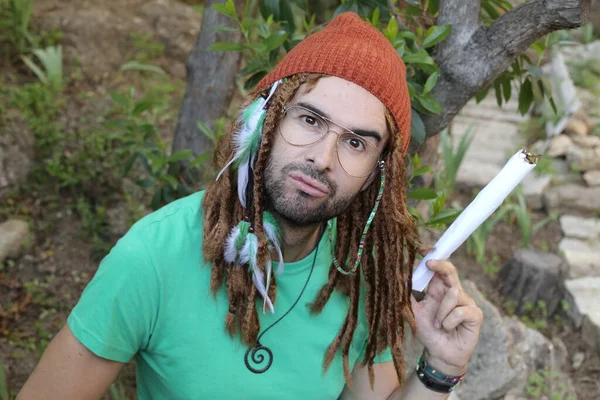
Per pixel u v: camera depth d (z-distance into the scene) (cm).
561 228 461
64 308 330
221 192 123
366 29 123
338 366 139
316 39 122
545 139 533
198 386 126
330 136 115
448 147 399
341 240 136
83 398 123
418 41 169
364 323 142
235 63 273
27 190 373
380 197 129
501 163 509
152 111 425
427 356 151
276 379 131
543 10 150
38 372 123
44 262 349
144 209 373
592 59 630
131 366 304
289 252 129
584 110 554
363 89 116
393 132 121
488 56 160
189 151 246
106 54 459
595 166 495
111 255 120
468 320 142
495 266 428
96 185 378
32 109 399
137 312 119
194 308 122
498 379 305
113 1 498
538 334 338
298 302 132
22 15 425
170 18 493
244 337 124
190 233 123
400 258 134
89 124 402
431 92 169
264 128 119
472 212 132
